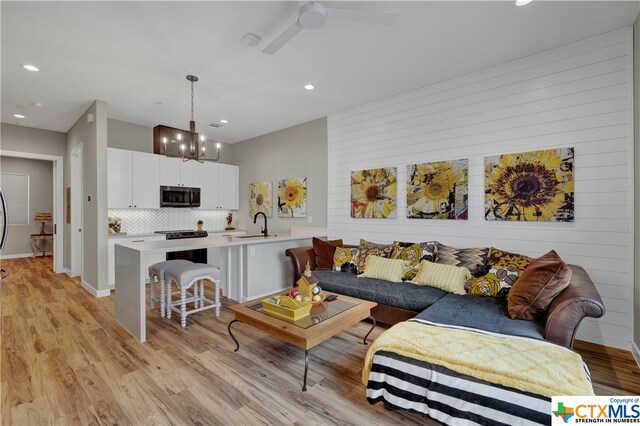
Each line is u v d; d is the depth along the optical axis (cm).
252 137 621
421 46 282
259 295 404
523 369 151
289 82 359
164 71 328
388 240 409
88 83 357
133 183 489
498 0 220
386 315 294
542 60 294
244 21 243
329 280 339
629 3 224
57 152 568
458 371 156
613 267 261
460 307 241
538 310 210
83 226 464
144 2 219
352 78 349
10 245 732
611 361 238
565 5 226
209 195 602
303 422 172
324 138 487
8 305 376
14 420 172
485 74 328
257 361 240
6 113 462
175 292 417
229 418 175
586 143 272
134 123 526
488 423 143
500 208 316
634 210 250
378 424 171
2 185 722
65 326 309
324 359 245
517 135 308
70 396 194
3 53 288
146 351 255
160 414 178
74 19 237
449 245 354
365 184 429
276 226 572
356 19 206
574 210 277
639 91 237
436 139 364
